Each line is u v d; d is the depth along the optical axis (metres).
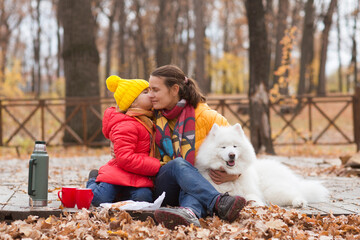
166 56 8.20
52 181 5.05
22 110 13.38
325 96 9.86
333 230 2.77
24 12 32.69
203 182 2.98
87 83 11.02
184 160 3.10
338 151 10.64
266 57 8.99
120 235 2.57
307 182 3.99
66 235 2.56
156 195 3.26
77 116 10.66
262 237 2.65
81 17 11.03
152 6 33.41
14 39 38.31
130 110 3.25
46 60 35.72
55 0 30.83
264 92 9.05
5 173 5.89
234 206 2.79
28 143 10.60
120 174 3.17
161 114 3.39
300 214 3.07
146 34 30.62
